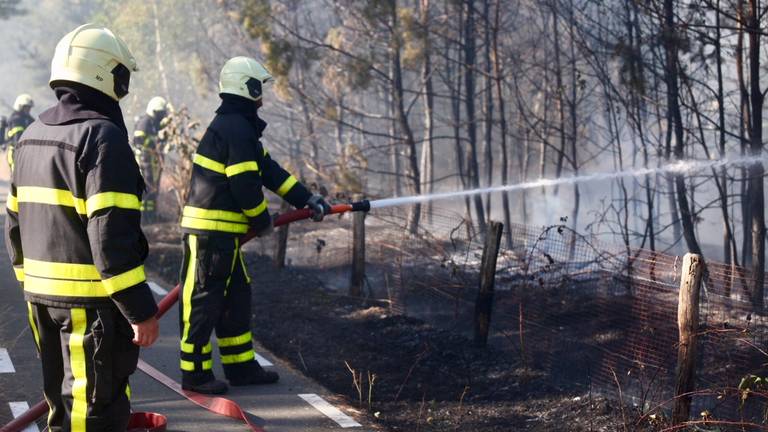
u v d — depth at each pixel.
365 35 15.83
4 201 15.24
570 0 12.84
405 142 15.83
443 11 16.53
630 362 6.28
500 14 15.71
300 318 8.05
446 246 9.12
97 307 3.43
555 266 7.42
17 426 3.81
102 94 3.47
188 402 5.37
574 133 14.18
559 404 5.77
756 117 9.91
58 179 3.38
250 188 5.32
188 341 5.46
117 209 3.28
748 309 6.23
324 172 15.70
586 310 7.04
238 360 5.73
